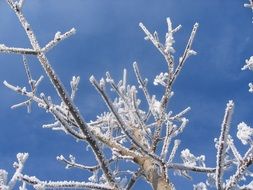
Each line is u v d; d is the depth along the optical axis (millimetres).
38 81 5137
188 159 5367
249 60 3779
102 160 3678
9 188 2867
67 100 3420
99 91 3537
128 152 5168
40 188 3676
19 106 5336
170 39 5801
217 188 3439
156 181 4566
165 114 5500
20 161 3020
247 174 4051
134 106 5457
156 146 5355
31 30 3689
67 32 3688
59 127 6020
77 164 5840
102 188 3826
